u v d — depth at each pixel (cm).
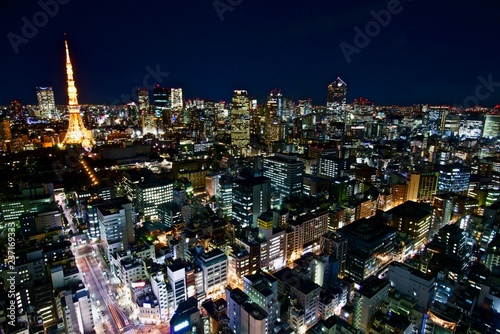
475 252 18612
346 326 11881
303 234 19262
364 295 12375
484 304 12538
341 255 16988
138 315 13538
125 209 19400
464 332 10925
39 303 13288
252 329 10881
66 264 16000
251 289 12688
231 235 19625
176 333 11288
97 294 15300
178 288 13775
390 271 14575
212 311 12656
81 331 12556
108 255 17712
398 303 12975
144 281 14450
